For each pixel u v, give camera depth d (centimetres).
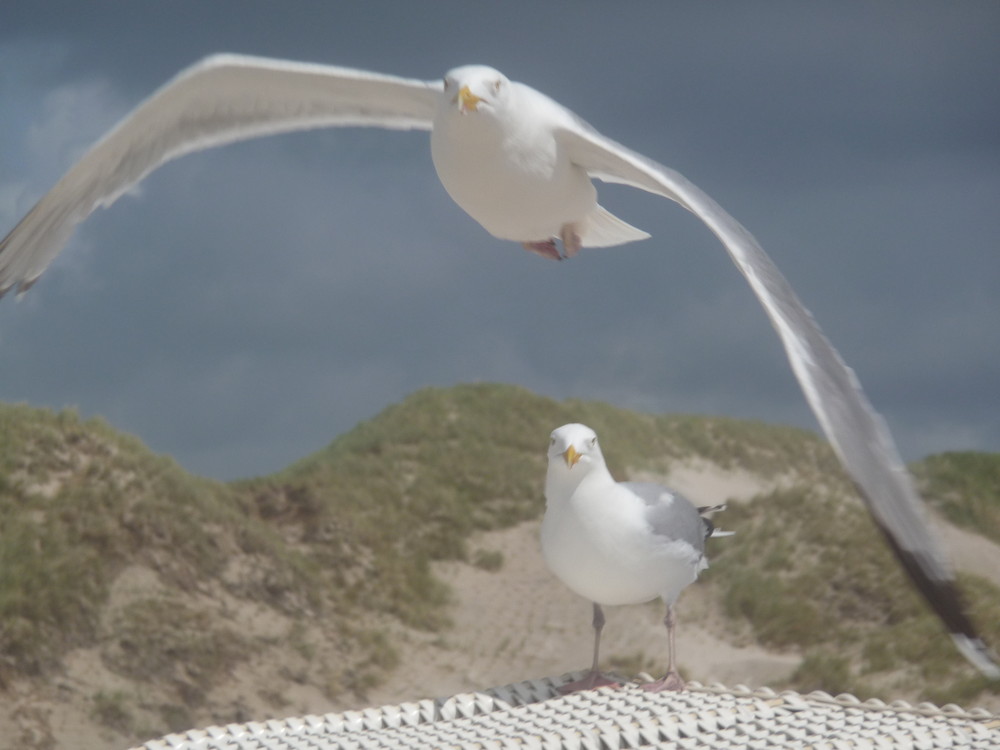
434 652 1453
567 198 391
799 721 363
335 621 1477
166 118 447
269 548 1562
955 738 341
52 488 1419
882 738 338
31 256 454
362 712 400
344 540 1678
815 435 2127
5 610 1201
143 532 1425
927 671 1225
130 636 1260
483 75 357
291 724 391
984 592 1336
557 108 384
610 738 347
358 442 2048
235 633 1355
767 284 268
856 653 1304
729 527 1723
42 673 1166
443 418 2127
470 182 376
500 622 1537
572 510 398
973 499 1700
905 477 218
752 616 1447
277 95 449
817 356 243
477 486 1925
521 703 407
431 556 1703
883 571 1470
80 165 439
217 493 1672
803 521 1666
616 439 2098
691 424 2155
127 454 1541
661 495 414
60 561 1302
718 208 322
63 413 1562
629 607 1503
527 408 2200
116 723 1141
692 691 404
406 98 443
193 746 378
